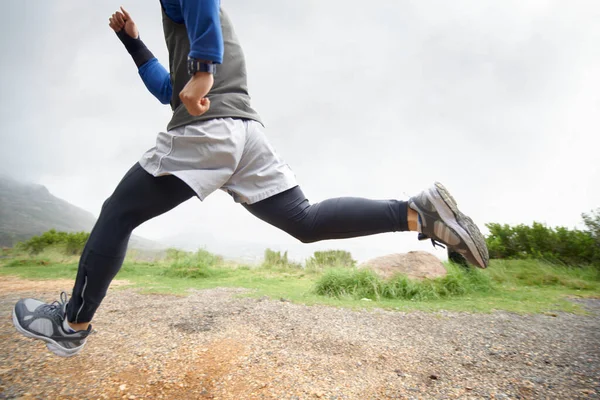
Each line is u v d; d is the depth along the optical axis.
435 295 4.52
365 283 4.77
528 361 2.05
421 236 1.48
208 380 1.75
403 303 3.99
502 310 3.60
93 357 2.05
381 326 2.88
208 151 1.30
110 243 1.34
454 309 3.63
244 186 1.43
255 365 1.95
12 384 1.68
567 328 2.87
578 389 1.64
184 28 1.41
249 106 1.47
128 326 2.79
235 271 8.70
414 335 2.62
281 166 1.48
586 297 4.66
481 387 1.68
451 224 1.33
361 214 1.37
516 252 8.16
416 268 5.38
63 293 1.54
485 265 1.40
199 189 1.26
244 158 1.42
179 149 1.30
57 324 1.43
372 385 1.71
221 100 1.38
